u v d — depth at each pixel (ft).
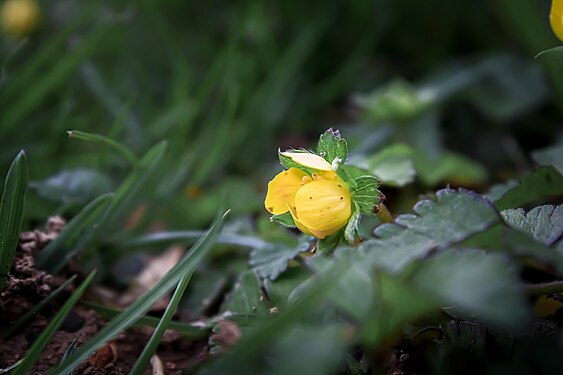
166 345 0.64
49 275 0.64
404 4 1.20
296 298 0.56
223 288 0.71
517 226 0.57
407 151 0.73
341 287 0.51
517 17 1.01
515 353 0.56
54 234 0.69
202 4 1.25
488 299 0.50
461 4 1.18
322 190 0.57
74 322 0.64
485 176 0.87
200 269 0.73
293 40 1.19
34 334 0.62
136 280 0.74
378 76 1.15
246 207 0.83
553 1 0.59
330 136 0.59
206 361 0.60
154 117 1.03
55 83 0.88
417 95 0.94
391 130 0.94
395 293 0.50
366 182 0.57
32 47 1.16
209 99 1.11
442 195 0.55
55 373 0.55
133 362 0.62
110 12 1.17
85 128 0.97
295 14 1.22
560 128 0.98
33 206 0.76
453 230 0.54
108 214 0.70
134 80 1.13
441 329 0.58
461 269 0.51
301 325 0.53
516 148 0.95
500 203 0.64
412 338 0.58
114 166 0.90
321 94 1.11
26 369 0.57
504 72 1.01
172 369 0.62
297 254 0.63
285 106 1.09
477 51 1.18
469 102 1.04
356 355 0.59
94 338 0.57
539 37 1.00
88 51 0.91
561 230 0.56
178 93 1.01
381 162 0.73
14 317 0.63
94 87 0.95
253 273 0.64
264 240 0.70
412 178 0.72
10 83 0.86
